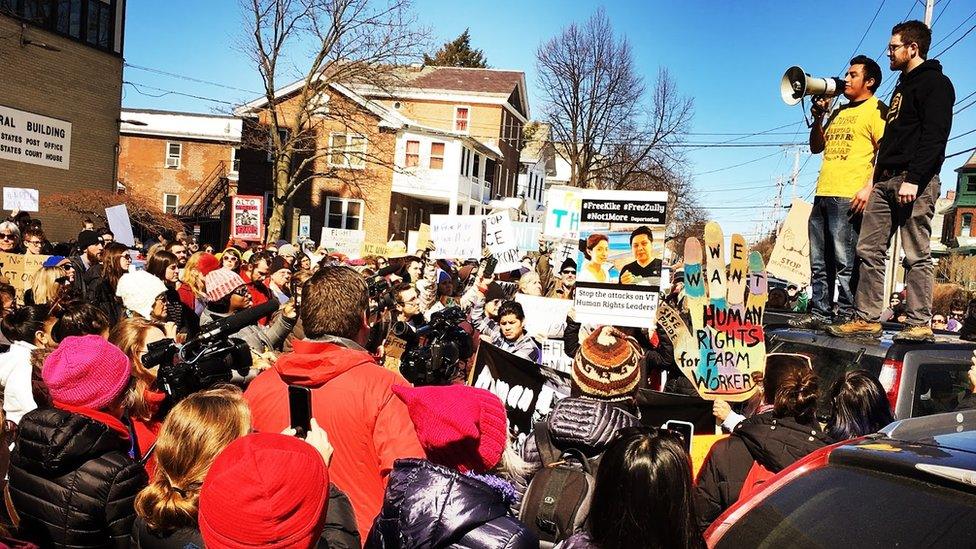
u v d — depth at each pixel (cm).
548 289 1260
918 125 539
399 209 3916
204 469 251
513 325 629
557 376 521
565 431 311
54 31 2406
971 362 457
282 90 3731
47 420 298
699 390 514
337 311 316
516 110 5028
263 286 749
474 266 1205
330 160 3753
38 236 1088
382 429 300
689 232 5862
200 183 4338
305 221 2502
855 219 602
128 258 817
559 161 7062
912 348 466
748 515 264
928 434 256
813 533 236
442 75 4947
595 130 4791
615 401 388
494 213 1217
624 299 575
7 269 995
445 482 216
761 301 534
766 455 353
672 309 525
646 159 4978
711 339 519
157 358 319
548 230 794
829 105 634
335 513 260
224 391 271
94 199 2417
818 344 550
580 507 286
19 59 2292
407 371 360
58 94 2441
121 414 329
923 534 208
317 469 212
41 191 2406
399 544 213
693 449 466
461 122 4769
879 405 379
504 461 325
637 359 398
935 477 217
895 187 552
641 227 572
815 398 360
